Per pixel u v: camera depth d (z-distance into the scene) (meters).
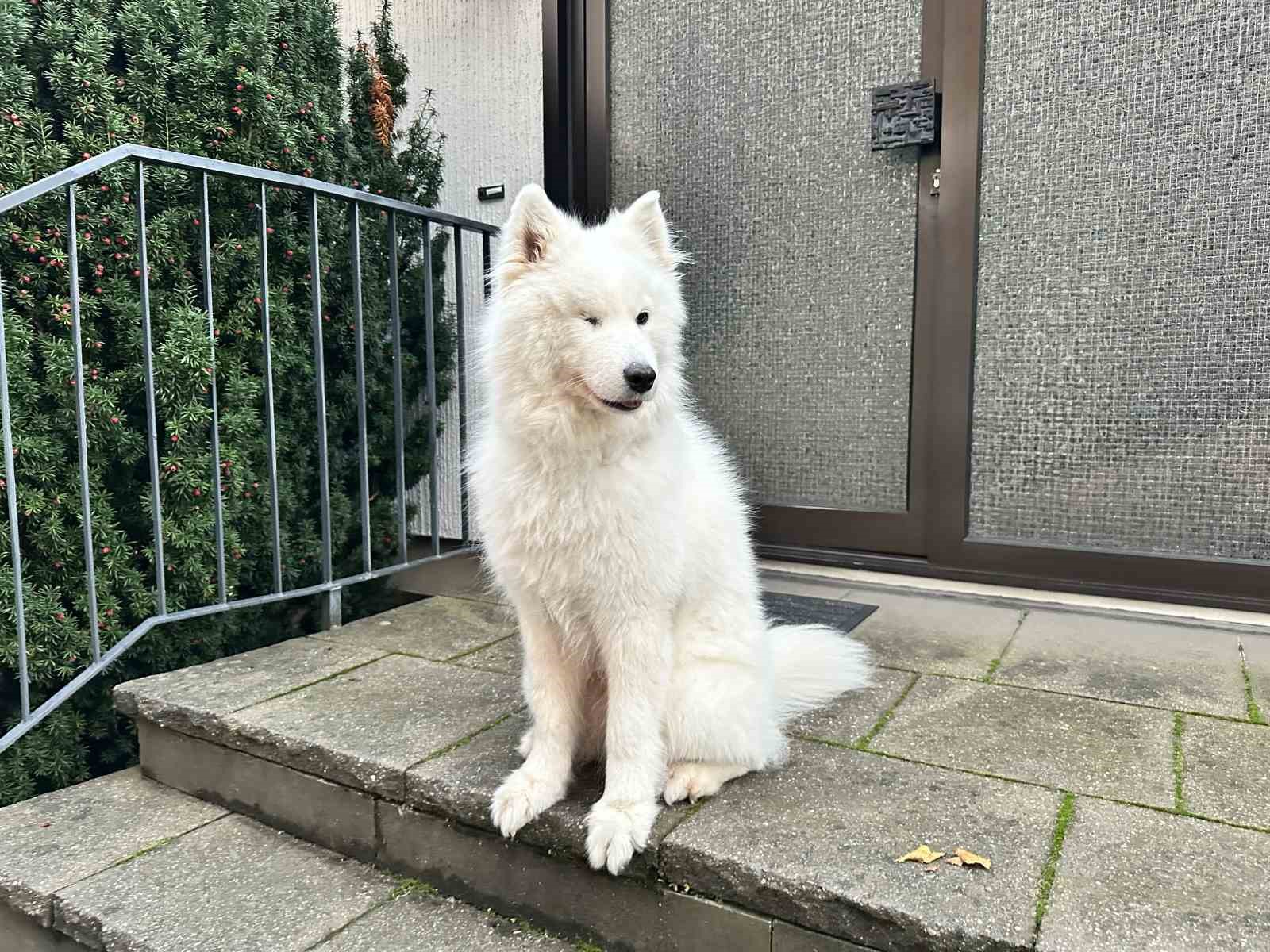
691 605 2.01
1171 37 2.99
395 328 3.44
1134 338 3.15
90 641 2.74
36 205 2.70
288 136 3.26
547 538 1.83
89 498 2.58
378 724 2.31
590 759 2.14
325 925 1.90
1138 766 1.99
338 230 3.62
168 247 3.00
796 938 1.59
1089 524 3.30
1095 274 3.19
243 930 1.88
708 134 3.88
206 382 2.94
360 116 4.06
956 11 3.27
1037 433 3.35
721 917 1.66
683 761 1.95
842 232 3.65
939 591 3.53
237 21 3.18
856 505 3.76
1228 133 2.94
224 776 2.40
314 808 2.22
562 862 1.84
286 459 3.54
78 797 2.49
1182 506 3.15
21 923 2.07
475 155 4.36
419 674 2.72
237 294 3.29
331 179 3.53
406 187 4.09
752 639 2.06
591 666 2.03
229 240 3.15
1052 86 3.18
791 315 3.79
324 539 3.22
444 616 3.38
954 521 3.48
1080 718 2.28
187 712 2.44
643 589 1.82
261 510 3.36
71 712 2.96
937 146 3.41
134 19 2.93
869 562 3.68
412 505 4.28
